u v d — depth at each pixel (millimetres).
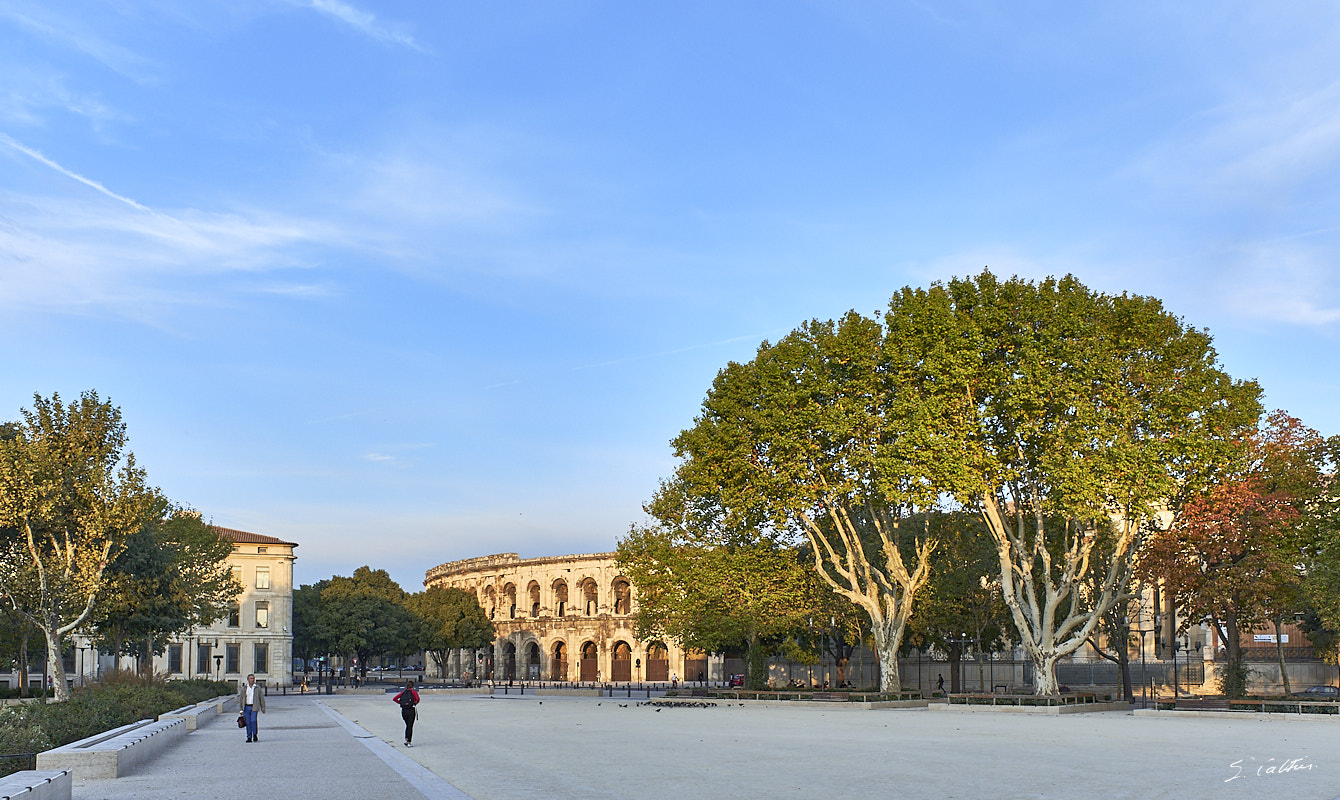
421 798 20000
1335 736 34250
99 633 72438
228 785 22719
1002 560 56531
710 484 65250
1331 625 57250
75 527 62750
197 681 76500
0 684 90938
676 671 132500
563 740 34906
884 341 58625
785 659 104188
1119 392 52656
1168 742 31688
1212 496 53125
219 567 95375
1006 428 56500
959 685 83125
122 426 65875
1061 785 20641
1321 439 59875
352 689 112562
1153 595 83938
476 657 166125
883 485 55625
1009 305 55500
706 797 19469
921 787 20562
